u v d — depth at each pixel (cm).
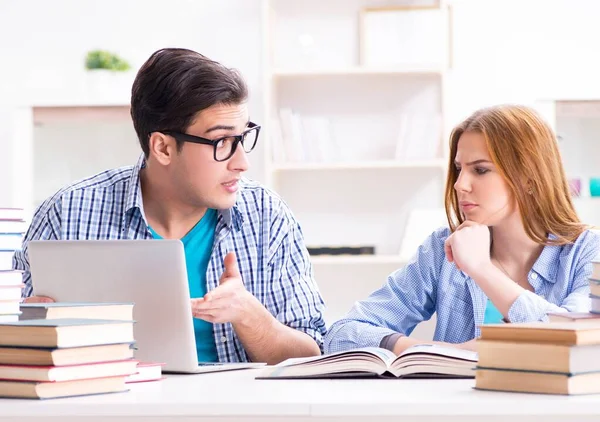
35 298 220
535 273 254
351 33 529
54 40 545
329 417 147
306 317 275
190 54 253
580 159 544
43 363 160
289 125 509
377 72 504
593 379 154
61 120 551
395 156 517
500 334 160
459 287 265
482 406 144
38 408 151
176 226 272
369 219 535
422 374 185
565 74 530
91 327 165
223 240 271
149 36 543
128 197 270
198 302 228
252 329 240
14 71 546
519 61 532
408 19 511
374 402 146
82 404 151
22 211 192
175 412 149
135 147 570
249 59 540
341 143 531
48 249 217
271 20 523
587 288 242
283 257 279
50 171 566
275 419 147
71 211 275
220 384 180
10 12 545
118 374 167
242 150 252
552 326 157
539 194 248
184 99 245
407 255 504
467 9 532
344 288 540
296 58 532
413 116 504
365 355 187
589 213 544
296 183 539
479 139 246
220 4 541
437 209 511
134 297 211
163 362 210
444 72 503
